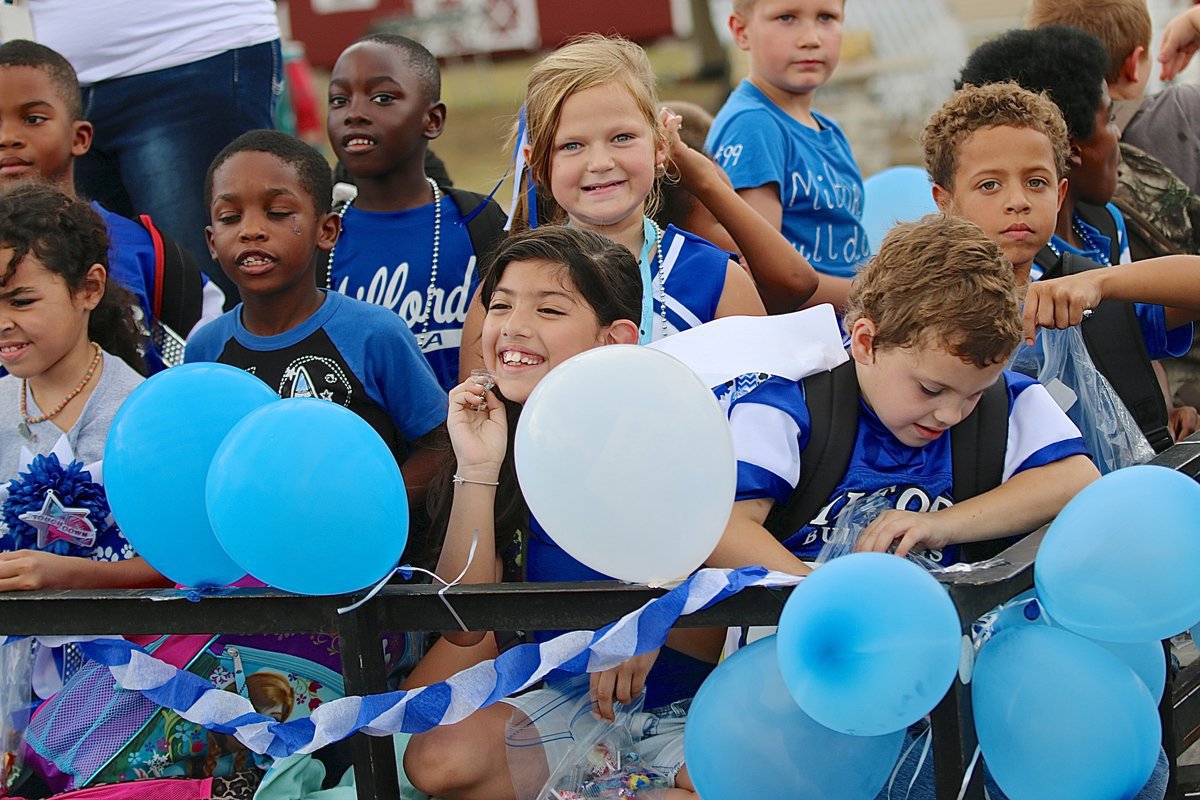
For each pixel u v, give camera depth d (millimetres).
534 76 2988
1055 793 1881
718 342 2447
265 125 4156
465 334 3047
